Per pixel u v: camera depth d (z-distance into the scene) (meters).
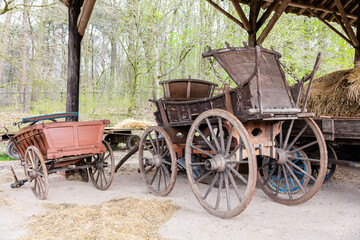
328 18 9.32
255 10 6.92
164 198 4.07
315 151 4.82
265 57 3.74
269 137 3.71
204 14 13.61
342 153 5.09
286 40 12.99
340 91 4.62
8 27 11.55
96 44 23.12
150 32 13.88
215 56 3.64
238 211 3.04
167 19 13.45
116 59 19.41
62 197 4.14
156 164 4.29
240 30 13.39
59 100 13.65
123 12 14.08
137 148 5.16
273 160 4.15
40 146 4.25
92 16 16.84
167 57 14.20
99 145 4.41
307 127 4.16
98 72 22.86
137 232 2.81
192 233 2.84
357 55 7.63
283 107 3.48
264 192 4.14
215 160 3.27
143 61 14.84
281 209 3.60
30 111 13.60
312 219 3.23
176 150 4.54
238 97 3.35
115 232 2.78
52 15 12.09
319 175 3.49
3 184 4.91
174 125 4.36
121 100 14.46
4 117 12.59
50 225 3.02
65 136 4.13
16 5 10.43
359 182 4.94
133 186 4.84
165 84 4.82
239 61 3.59
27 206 3.71
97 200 3.96
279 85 3.68
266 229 2.93
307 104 5.10
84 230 2.86
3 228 2.96
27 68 12.48
